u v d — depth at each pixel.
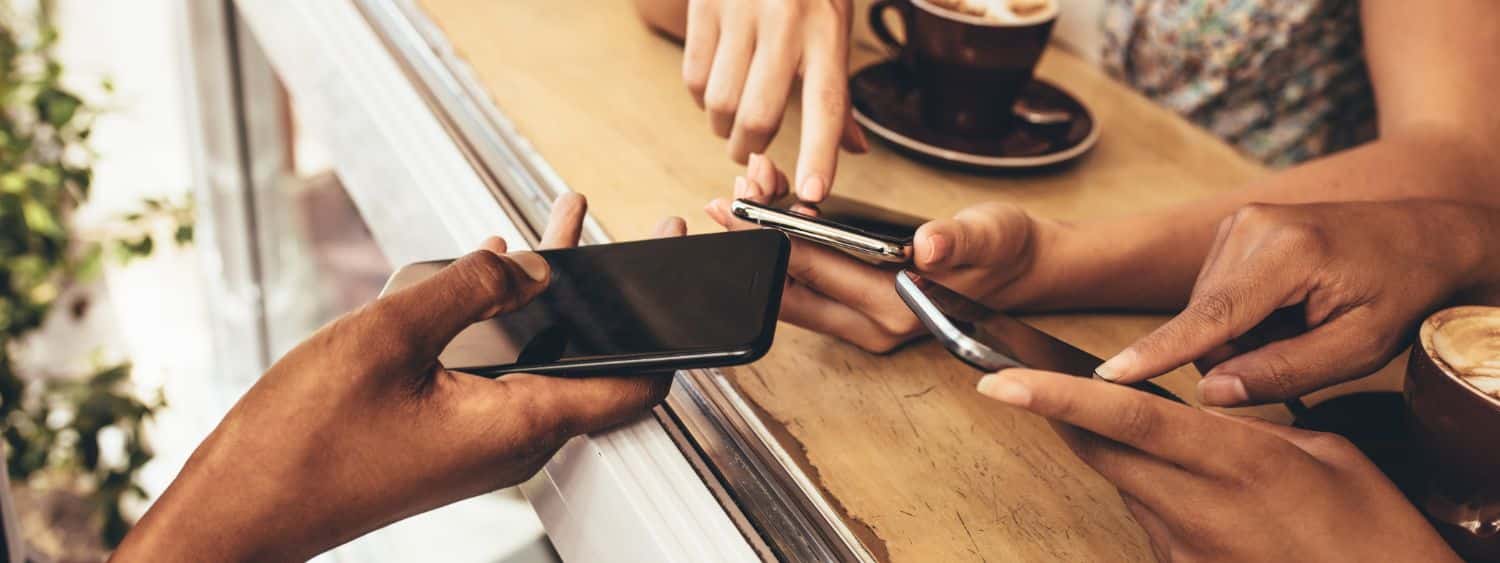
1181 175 0.85
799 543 0.47
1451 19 0.77
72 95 2.04
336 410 0.44
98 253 2.15
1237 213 0.54
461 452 0.47
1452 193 0.70
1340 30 0.98
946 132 0.83
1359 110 1.02
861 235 0.55
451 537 1.42
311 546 0.47
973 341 0.41
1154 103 0.97
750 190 0.60
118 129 2.28
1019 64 0.79
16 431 2.09
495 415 0.47
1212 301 0.48
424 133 0.75
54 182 2.06
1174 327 0.46
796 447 0.53
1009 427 0.56
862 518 0.49
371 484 0.46
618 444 0.51
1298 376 0.50
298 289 1.82
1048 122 0.86
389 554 1.46
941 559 0.47
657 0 0.93
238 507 0.44
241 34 1.47
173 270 2.36
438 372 0.47
